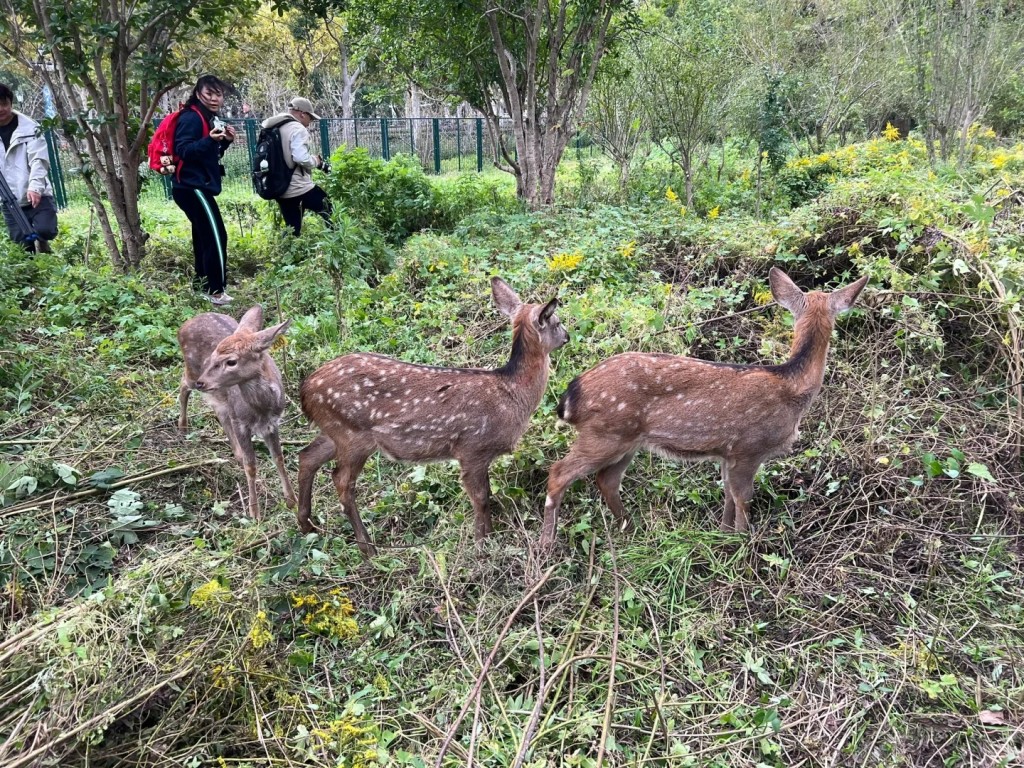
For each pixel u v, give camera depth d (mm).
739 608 4113
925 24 12555
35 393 6008
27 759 2980
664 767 3289
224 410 4773
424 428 4395
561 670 3479
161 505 4910
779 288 4621
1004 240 5969
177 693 3480
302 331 6938
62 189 16281
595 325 5887
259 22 26391
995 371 5449
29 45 11711
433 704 3557
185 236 11297
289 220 10219
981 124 13281
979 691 3578
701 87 11703
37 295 7914
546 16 11734
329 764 3258
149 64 8828
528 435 5168
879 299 5746
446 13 11008
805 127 14914
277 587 4105
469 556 4406
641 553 4395
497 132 12492
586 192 12797
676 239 7805
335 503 5004
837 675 3719
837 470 4836
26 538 4359
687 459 4547
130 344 6922
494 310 6773
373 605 4152
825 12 16797
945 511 4582
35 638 3475
